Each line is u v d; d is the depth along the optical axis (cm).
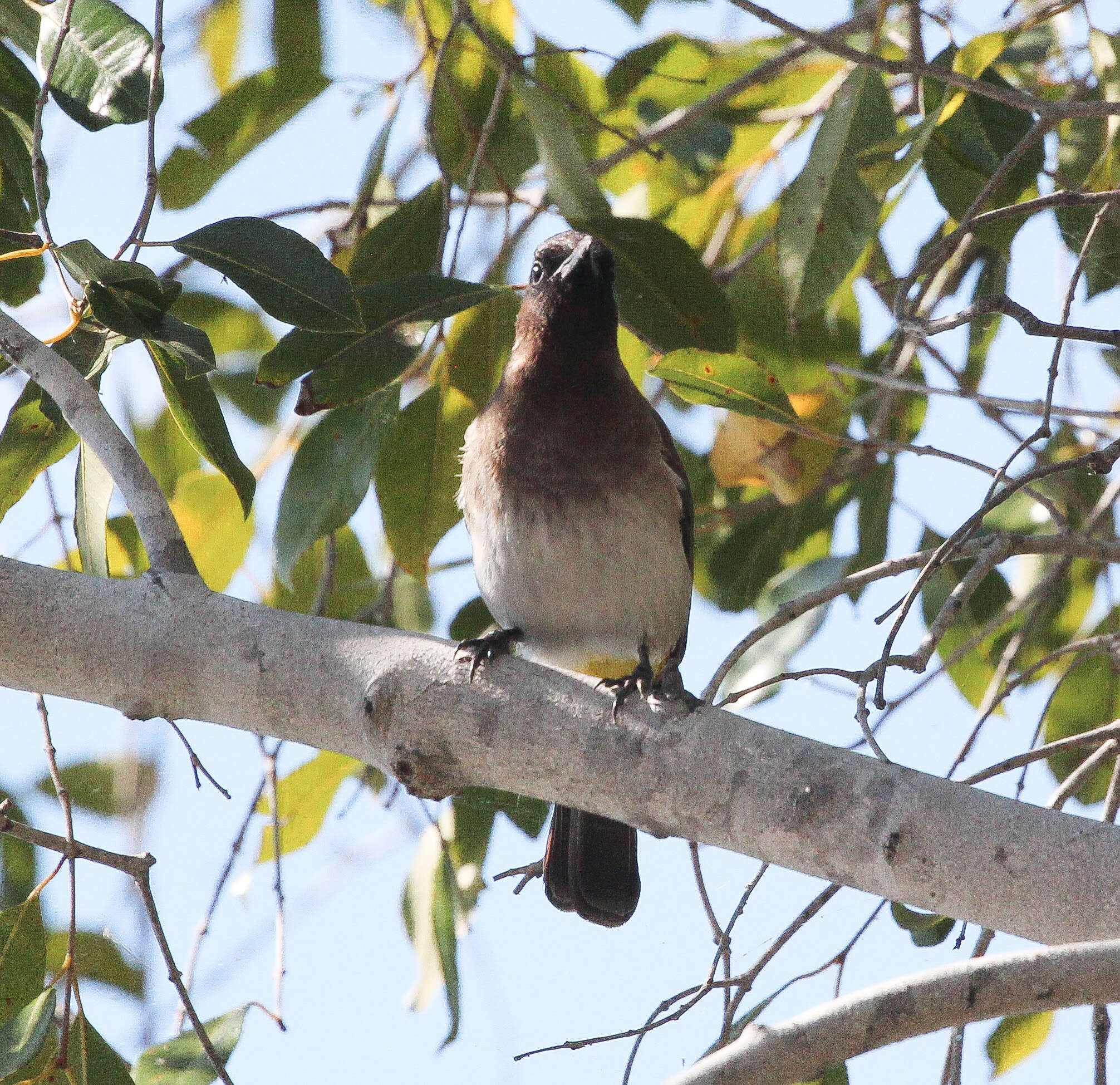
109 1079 703
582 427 911
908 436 1161
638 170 1301
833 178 913
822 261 915
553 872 930
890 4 927
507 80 964
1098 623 1059
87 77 769
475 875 1037
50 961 988
